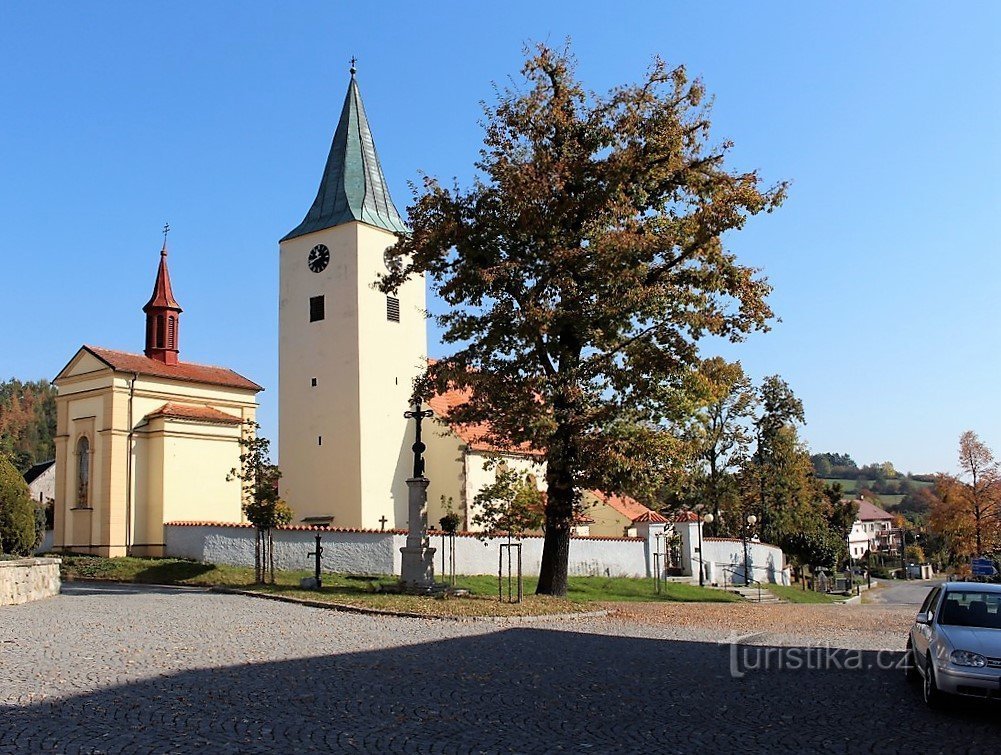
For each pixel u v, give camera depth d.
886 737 10.28
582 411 24.73
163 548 37.50
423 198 26.41
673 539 44.41
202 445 39.91
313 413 46.09
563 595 26.73
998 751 9.72
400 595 24.34
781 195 24.84
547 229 24.77
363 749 9.11
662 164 25.86
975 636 11.77
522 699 11.81
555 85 26.55
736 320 25.23
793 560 69.12
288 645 15.80
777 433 62.69
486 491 27.34
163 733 9.44
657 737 10.03
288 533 32.38
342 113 49.47
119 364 39.03
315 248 47.16
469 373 25.78
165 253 44.03
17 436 118.50
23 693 11.17
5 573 22.52
